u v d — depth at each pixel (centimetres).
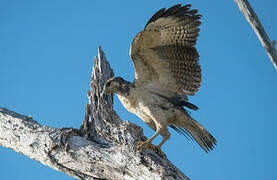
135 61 1210
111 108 1254
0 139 1241
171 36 1178
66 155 1132
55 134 1156
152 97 1249
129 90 1261
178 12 1132
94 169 1112
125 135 1127
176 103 1270
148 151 1099
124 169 1075
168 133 1231
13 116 1243
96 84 1341
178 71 1249
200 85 1245
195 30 1177
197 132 1295
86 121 1227
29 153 1192
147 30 1132
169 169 1038
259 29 694
